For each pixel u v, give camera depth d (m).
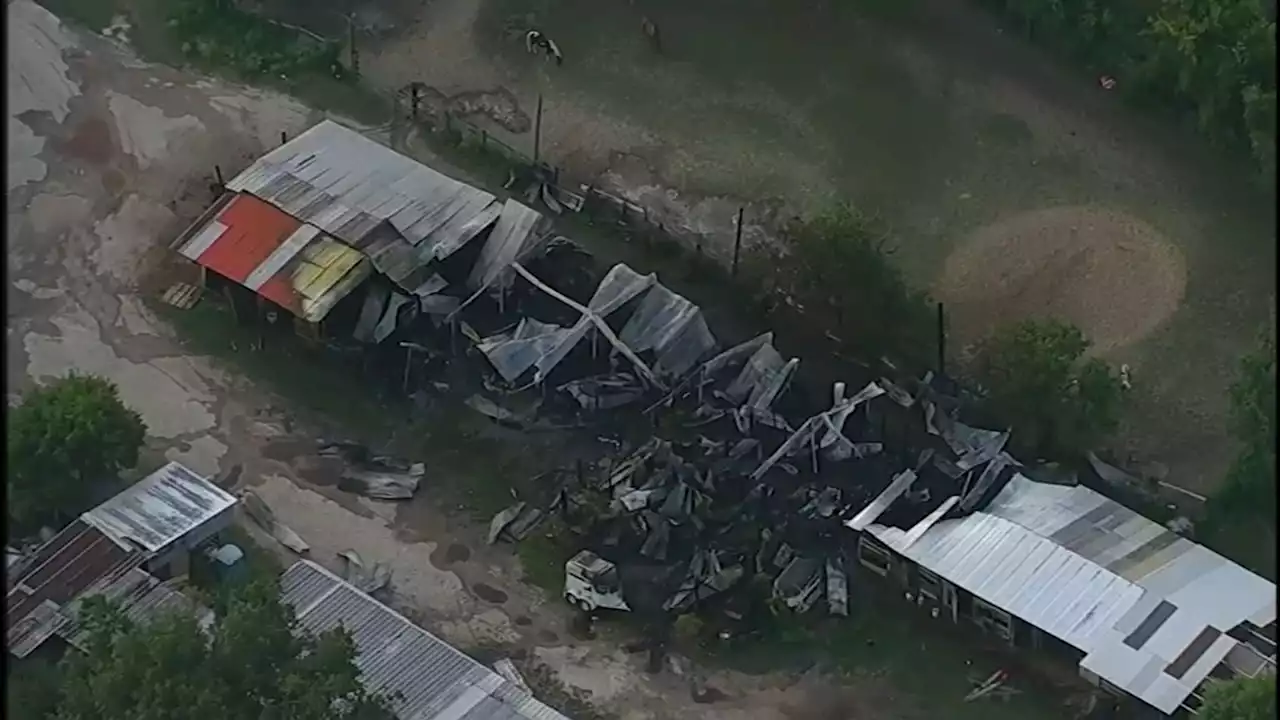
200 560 95.31
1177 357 108.50
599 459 102.06
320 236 109.00
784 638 94.06
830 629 94.50
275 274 107.12
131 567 92.06
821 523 97.62
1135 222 116.62
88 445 95.12
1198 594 91.69
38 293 111.94
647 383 103.38
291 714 78.69
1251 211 116.62
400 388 105.69
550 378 104.06
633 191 119.38
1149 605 91.06
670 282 112.69
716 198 118.81
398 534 99.19
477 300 107.31
